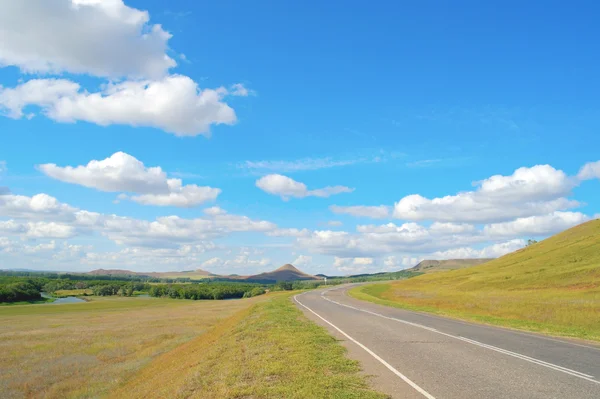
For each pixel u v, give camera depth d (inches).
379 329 764.6
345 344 588.7
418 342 608.1
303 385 358.6
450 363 455.5
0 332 1612.9
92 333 1528.1
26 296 4557.1
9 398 786.2
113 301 4301.2
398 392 341.1
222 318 1868.8
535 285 2154.3
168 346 1153.4
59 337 1444.4
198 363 554.3
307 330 720.3
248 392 346.0
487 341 618.2
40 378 903.1
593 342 613.9
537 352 525.0
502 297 1636.3
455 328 783.1
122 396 625.9
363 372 411.8
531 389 348.2
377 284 4237.2
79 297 5251.0
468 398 323.3
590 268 2225.6
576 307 1105.4
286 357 478.3
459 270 4291.3
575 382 370.6
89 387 800.9
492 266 3730.3
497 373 406.6
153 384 598.2
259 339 639.8
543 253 3484.3
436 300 1712.6
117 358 1077.8
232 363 472.7
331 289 3319.4
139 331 1539.1
